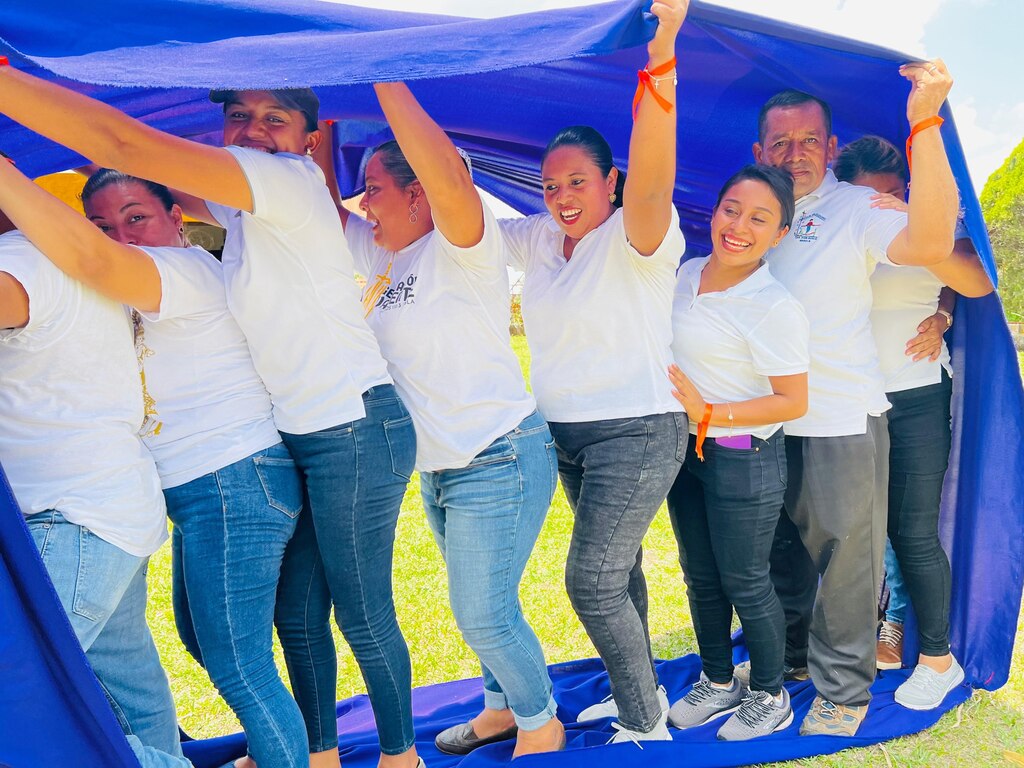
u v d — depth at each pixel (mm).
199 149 2061
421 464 2670
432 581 5230
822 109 3018
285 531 2373
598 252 2691
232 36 2049
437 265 2580
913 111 2703
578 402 2773
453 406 2578
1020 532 3402
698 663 3904
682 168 3496
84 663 1860
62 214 1951
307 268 2303
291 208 2234
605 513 2713
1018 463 3363
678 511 3248
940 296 3416
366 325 2475
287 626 2592
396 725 2615
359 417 2357
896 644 3770
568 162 2680
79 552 2012
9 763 1794
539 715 2861
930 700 3379
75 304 2043
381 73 1937
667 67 2197
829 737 3143
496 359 2646
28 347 2006
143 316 2236
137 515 2121
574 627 4570
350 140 3412
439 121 3295
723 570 3078
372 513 2424
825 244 3041
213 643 2238
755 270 2986
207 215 2773
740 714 3229
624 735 2930
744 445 2902
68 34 1931
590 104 3148
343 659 4355
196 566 2242
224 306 2344
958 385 3488
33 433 2039
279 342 2318
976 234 2936
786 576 3602
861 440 3031
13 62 2250
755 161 3434
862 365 3059
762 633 3109
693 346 2967
